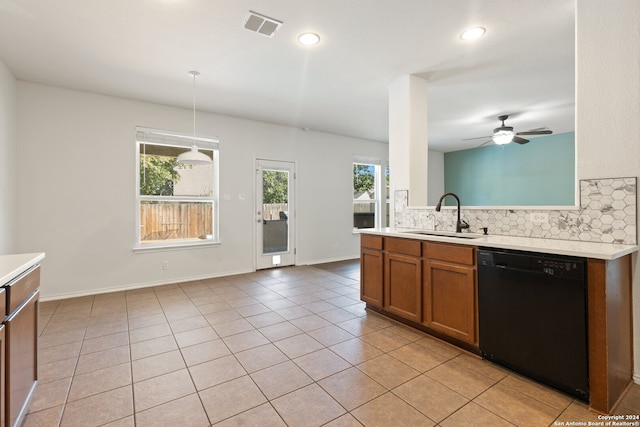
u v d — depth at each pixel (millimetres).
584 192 2080
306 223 5844
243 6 2217
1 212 3045
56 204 3668
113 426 1569
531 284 1872
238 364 2180
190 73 3332
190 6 2209
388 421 1593
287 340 2562
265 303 3531
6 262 1613
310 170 5871
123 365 2168
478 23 2449
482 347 2168
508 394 1812
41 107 3574
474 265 2219
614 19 1947
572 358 1713
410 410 1678
